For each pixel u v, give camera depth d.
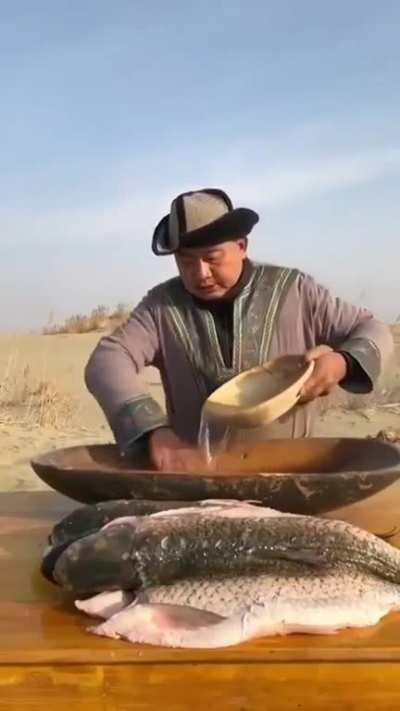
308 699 1.81
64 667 1.81
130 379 2.93
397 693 1.80
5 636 1.89
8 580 2.26
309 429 3.16
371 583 1.97
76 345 18.39
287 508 2.41
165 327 3.13
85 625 1.95
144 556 1.95
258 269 3.15
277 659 1.79
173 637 1.83
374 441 2.87
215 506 2.20
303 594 1.90
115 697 1.81
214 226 2.89
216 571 1.94
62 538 2.19
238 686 1.81
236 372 3.07
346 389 2.86
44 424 8.97
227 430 2.93
